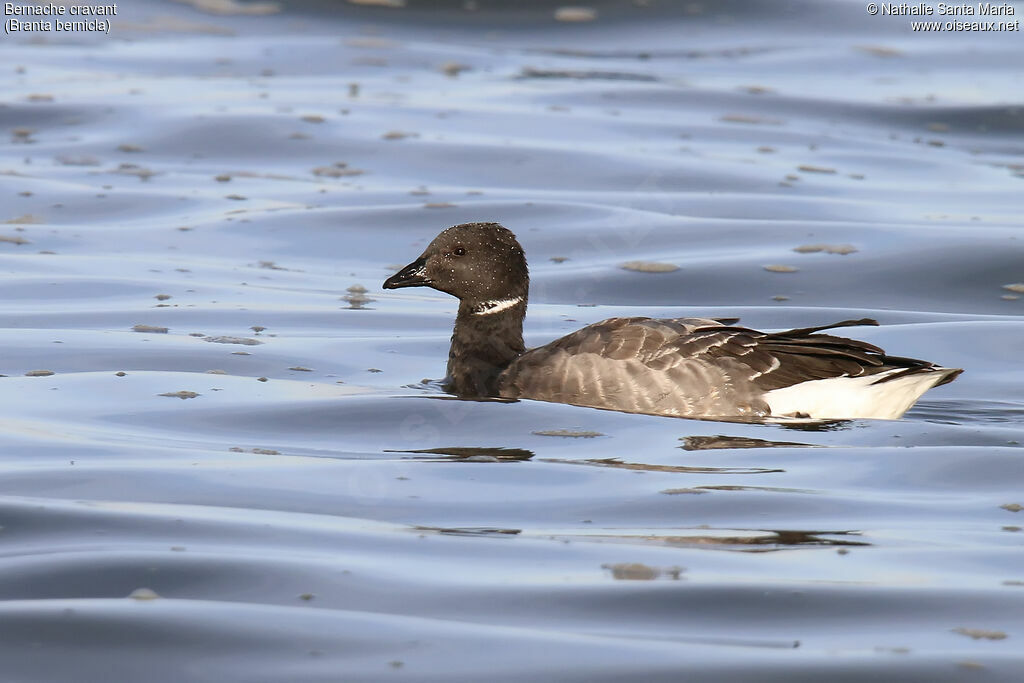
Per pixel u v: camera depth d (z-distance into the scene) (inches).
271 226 876.6
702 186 977.5
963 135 1153.4
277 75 1289.4
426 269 588.7
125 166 1008.2
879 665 298.7
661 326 546.9
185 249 824.9
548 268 802.2
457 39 1449.3
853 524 398.0
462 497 424.2
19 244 823.1
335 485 434.9
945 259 805.9
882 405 524.1
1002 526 396.5
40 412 521.0
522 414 525.3
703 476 448.8
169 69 1305.4
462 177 995.3
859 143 1115.3
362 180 988.6
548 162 1027.3
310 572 352.8
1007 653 305.1
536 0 1566.2
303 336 659.4
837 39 1465.3
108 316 681.0
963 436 499.5
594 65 1354.6
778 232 868.0
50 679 294.8
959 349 648.4
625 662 300.2
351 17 1517.0
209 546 371.9
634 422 516.1
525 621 323.3
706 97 1238.9
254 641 312.0
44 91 1205.1
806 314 717.3
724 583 346.9
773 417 523.5
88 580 346.0
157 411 525.3
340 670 297.4
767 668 297.9
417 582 347.3
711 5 1568.7
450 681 292.4
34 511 398.9
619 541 381.7
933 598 336.8
